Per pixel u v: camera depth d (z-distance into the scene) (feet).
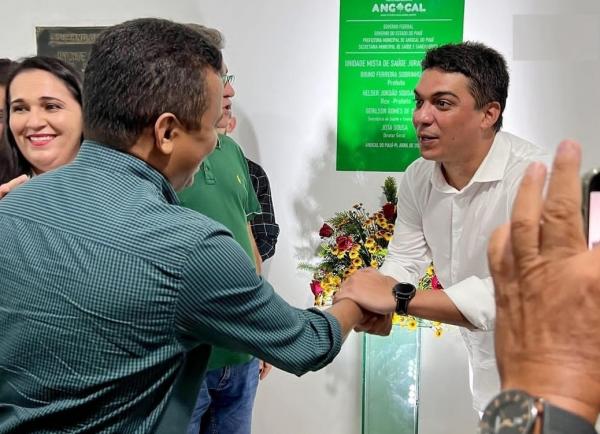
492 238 1.62
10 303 2.61
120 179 2.70
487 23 6.94
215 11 7.33
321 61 7.30
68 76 4.51
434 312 4.07
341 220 6.86
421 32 7.06
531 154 4.47
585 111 6.95
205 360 2.98
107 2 7.46
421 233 5.41
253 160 7.59
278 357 2.84
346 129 7.40
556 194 1.43
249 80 7.44
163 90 2.62
